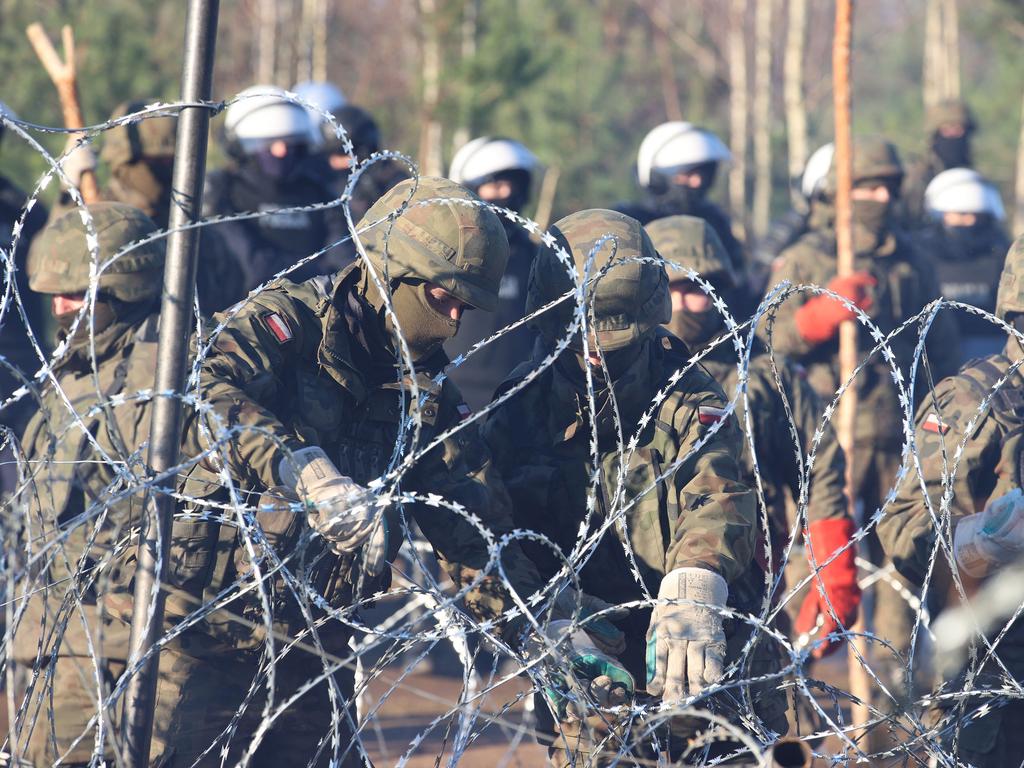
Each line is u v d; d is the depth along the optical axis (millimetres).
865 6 86125
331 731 6742
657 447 8828
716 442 8766
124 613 8914
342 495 7168
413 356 8570
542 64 34125
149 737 6840
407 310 8281
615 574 8977
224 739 8930
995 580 8734
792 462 11812
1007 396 9641
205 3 6887
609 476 8891
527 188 19469
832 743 11859
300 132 17203
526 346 18781
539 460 9133
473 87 33125
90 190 13984
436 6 34500
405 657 18375
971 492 9594
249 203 17031
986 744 9055
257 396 8094
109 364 10062
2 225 17953
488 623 6867
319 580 8797
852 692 11992
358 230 6852
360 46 49875
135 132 14570
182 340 6887
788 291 7398
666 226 12117
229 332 8172
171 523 6891
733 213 50062
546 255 8727
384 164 19781
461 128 34625
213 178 17234
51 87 31891
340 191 19516
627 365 8711
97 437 9453
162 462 6855
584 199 42000
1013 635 9016
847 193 13523
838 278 13789
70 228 10133
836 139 13523
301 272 17141
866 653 15406
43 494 9375
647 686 7750
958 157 28109
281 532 8547
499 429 9352
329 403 8422
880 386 17141
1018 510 8555
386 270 6770
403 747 14359
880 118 61594
